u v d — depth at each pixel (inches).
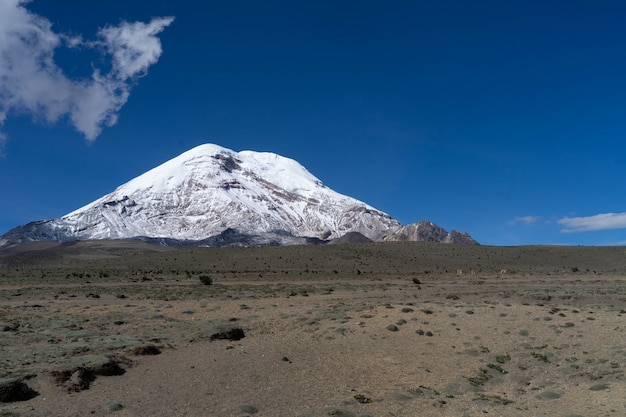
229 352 855.7
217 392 650.2
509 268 4439.0
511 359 829.8
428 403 641.0
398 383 716.0
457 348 880.9
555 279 3041.3
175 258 5467.5
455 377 744.3
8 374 665.6
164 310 1437.0
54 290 2364.7
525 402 649.0
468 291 2091.5
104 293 2174.0
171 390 650.8
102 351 824.3
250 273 4084.6
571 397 655.8
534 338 928.3
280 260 5128.0
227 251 5738.2
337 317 1160.8
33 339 930.7
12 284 2955.2
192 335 971.9
